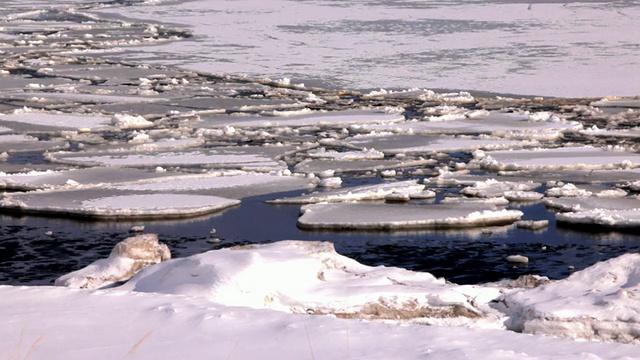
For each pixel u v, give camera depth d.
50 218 24.27
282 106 45.12
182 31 79.31
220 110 44.09
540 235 22.17
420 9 91.00
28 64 61.69
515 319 11.70
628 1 94.50
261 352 7.68
